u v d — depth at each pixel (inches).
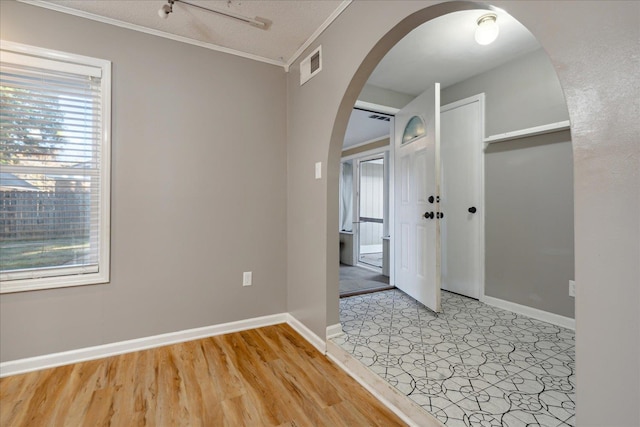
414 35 92.4
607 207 33.4
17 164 76.6
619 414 32.9
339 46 80.8
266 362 80.6
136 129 87.0
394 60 108.2
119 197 85.0
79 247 82.6
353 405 63.6
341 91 80.2
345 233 227.8
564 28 36.6
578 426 36.3
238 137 101.7
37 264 78.5
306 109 97.7
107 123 83.1
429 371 68.5
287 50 101.0
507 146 110.3
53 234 80.0
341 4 77.7
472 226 122.3
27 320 76.0
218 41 95.1
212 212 97.5
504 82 110.8
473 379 65.4
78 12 80.0
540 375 66.9
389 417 60.1
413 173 119.2
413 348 79.5
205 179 96.4
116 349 84.4
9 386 69.2
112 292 84.4
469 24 86.9
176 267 92.4
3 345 74.1
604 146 33.5
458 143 127.1
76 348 80.5
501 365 71.0
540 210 101.2
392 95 135.0
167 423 58.0
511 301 108.9
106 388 68.6
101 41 82.9
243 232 102.5
